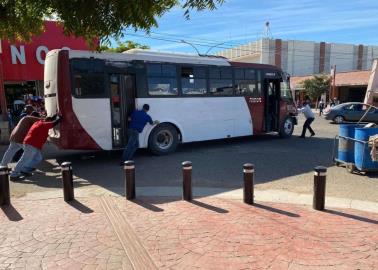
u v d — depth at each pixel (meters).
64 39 18.62
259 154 12.21
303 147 13.73
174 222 5.82
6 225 5.84
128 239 5.22
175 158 11.63
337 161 10.09
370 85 26.11
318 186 6.30
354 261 4.49
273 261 4.50
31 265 4.54
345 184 8.19
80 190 7.94
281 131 16.23
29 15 6.65
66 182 7.00
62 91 10.28
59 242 5.17
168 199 7.11
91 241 5.18
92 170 10.12
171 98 12.32
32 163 9.31
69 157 12.17
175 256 4.69
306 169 9.81
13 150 9.48
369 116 24.98
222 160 11.20
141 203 6.86
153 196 7.34
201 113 13.21
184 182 6.96
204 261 4.54
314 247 4.87
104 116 10.90
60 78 10.27
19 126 9.49
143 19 5.75
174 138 12.48
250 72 14.85
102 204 6.82
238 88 14.43
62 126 10.33
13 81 19.03
